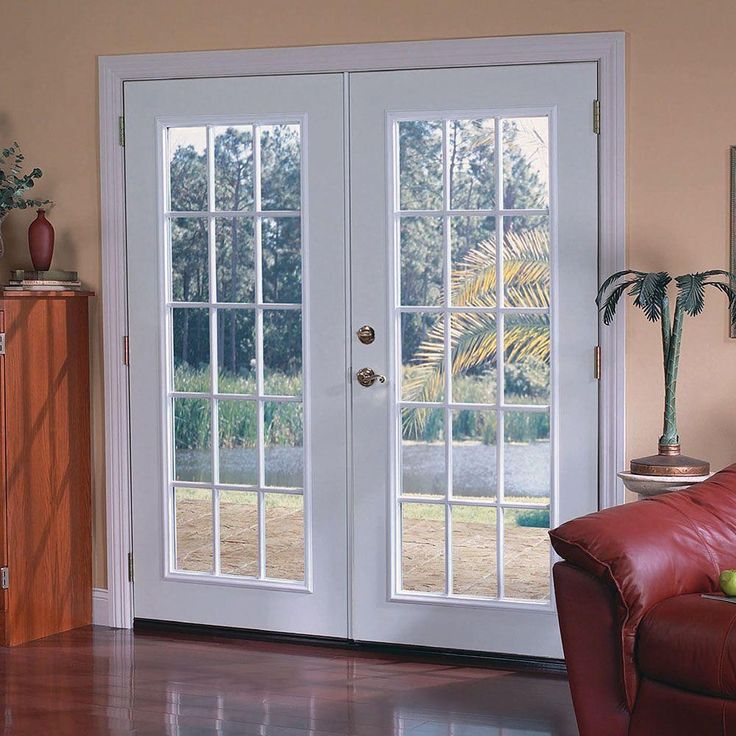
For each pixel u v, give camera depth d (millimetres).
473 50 4117
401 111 4207
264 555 4484
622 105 3988
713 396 3971
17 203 4539
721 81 3914
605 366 4051
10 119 4723
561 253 4078
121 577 4664
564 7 4039
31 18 4668
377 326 4277
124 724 3574
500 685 3934
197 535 4578
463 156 4184
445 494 4254
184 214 4496
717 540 3293
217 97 4422
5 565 4367
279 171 4387
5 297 4332
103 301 4625
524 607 4164
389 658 4238
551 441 4117
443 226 4211
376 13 4223
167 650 4348
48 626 4547
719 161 3930
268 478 4473
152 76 4500
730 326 3941
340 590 4371
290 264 4395
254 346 4461
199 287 4520
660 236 3996
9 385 4348
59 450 4555
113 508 4656
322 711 3680
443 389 4242
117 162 4566
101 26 4566
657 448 4027
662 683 3041
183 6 4449
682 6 3934
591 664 3160
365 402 4309
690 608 3021
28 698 3816
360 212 4273
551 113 4062
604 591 3145
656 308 3715
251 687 3912
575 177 4055
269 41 4352
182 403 4574
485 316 4191
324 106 4293
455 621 4238
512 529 4195
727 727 2904
